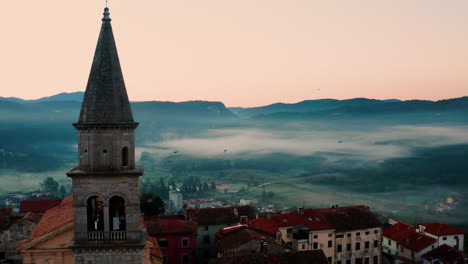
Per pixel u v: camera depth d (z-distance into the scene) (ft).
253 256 190.80
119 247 109.29
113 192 108.99
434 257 303.68
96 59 108.37
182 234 269.03
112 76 108.27
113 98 107.86
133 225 110.32
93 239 110.01
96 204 117.29
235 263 185.37
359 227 301.02
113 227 111.96
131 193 109.50
